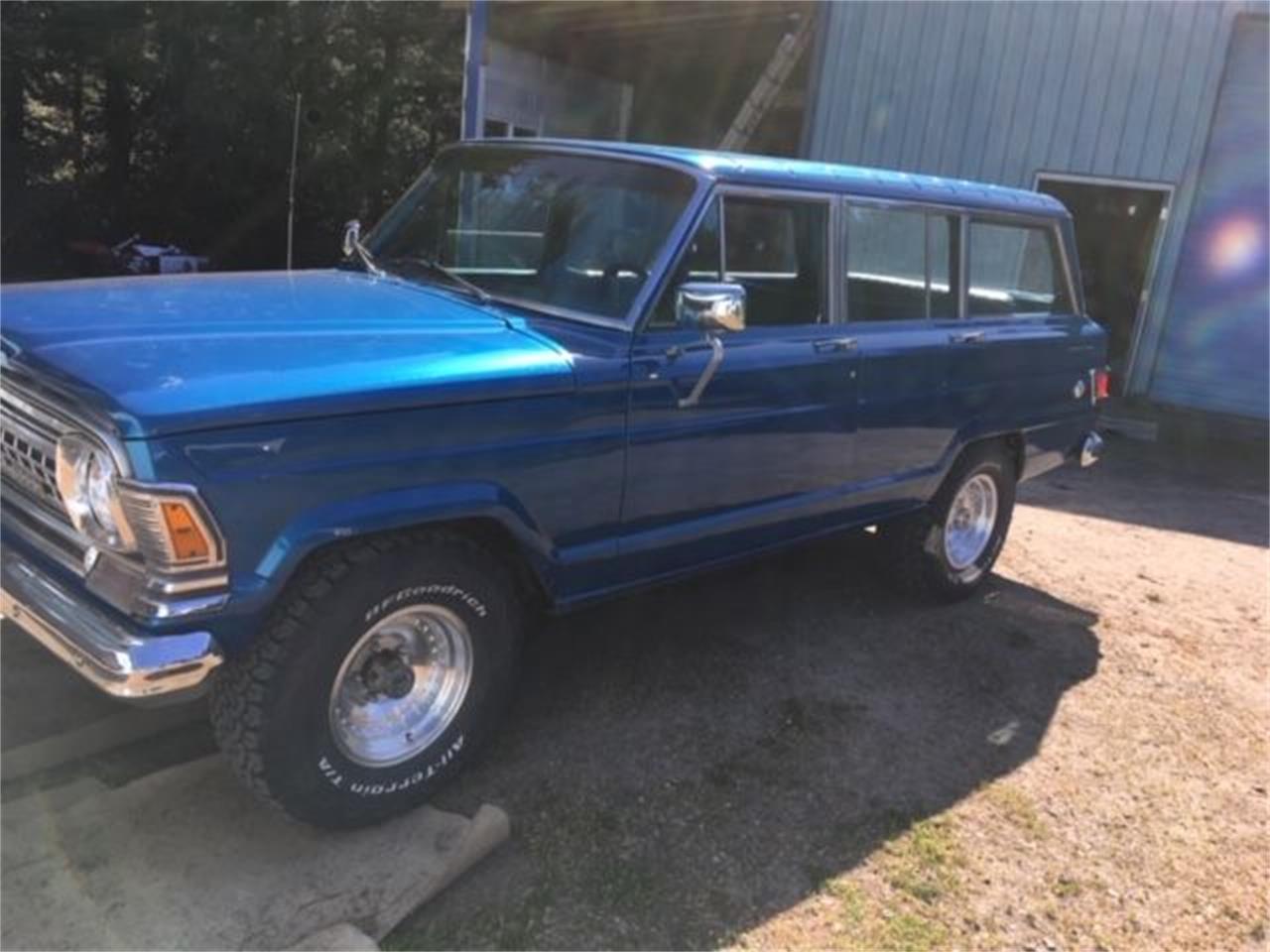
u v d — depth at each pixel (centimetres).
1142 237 1207
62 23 1705
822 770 374
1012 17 1204
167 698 271
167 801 313
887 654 474
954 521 538
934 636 499
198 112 1756
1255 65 1127
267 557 267
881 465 462
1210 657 510
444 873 294
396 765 311
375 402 282
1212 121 1148
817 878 317
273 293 362
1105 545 686
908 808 357
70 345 282
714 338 375
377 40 2012
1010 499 562
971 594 557
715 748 380
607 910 294
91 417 256
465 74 1268
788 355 401
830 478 438
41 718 350
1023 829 353
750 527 408
